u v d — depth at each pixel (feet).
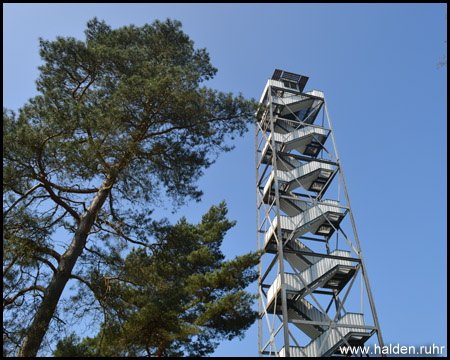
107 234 52.29
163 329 45.34
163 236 53.83
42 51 58.08
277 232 82.89
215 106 61.31
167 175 58.18
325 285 83.71
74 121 47.14
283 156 99.50
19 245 42.27
